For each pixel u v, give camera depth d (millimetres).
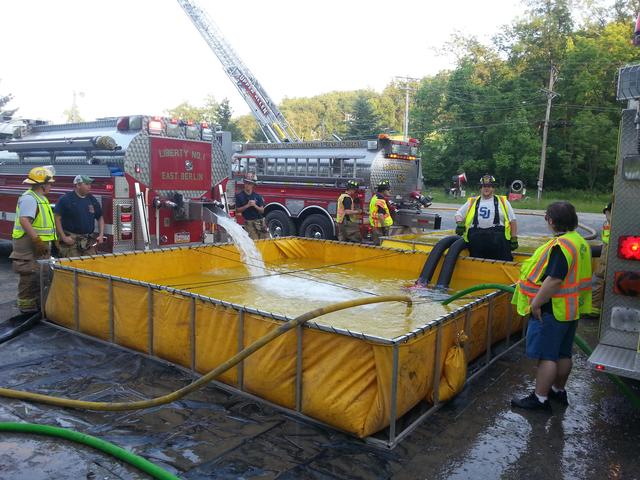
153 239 8094
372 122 59281
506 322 5371
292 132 19406
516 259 7477
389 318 4891
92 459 3168
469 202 6879
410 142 13047
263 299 5684
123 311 4934
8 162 9930
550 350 3932
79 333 5348
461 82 50062
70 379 4340
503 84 50438
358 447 3396
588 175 46906
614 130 45969
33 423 3580
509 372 4832
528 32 52406
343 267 7832
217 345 4203
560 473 3201
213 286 6305
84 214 6766
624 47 47188
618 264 3771
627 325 3777
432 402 3977
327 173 12891
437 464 3248
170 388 4203
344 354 3471
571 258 3730
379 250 7742
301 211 13094
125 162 7637
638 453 3459
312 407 3615
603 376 4871
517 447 3494
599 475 3193
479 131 48781
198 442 3383
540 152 46062
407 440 3520
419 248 8312
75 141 7762
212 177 9023
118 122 8070
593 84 46250
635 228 3691
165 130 8195
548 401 4051
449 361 4074
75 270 5266
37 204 5977
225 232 9133
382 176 12336
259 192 13969
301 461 3207
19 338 5258
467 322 4398
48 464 3105
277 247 8406
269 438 3459
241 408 3857
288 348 3730
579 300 3947
